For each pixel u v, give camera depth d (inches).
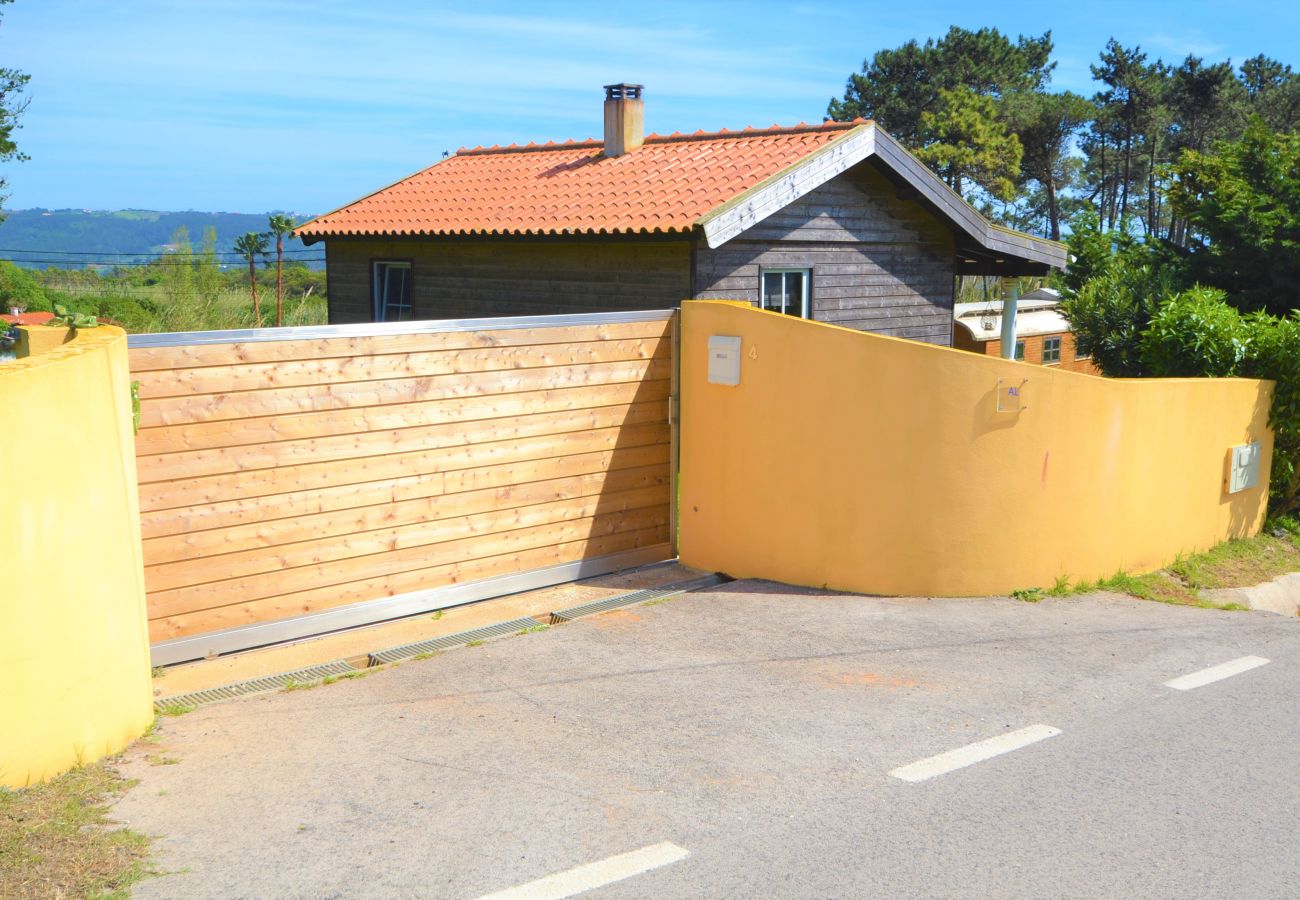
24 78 911.0
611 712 220.8
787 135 534.0
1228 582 352.5
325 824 166.9
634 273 495.8
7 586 162.2
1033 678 243.0
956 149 2112.5
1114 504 336.2
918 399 301.9
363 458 282.8
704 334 335.3
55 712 174.9
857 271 555.5
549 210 522.9
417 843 160.7
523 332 309.0
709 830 166.7
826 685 237.6
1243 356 411.2
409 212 596.1
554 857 157.0
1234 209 571.5
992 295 1095.6
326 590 280.8
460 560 304.7
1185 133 2524.6
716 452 337.7
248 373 262.4
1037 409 309.4
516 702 227.8
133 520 211.2
